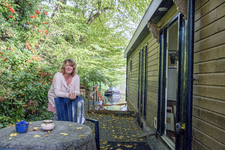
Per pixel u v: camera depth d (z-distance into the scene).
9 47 4.46
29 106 3.56
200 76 2.08
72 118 2.42
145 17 4.12
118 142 4.11
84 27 8.53
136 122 6.07
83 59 8.06
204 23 2.03
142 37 5.71
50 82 4.25
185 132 2.10
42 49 6.05
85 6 12.05
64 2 9.22
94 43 9.55
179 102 2.75
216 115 1.74
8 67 3.85
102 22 13.80
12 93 3.21
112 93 18.11
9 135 1.61
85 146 1.60
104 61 11.45
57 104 2.39
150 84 4.70
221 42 1.69
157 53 4.05
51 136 1.60
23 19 5.56
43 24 6.00
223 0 1.68
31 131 1.73
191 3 2.11
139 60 6.63
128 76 10.84
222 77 1.66
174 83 4.39
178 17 2.74
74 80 2.58
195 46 2.24
